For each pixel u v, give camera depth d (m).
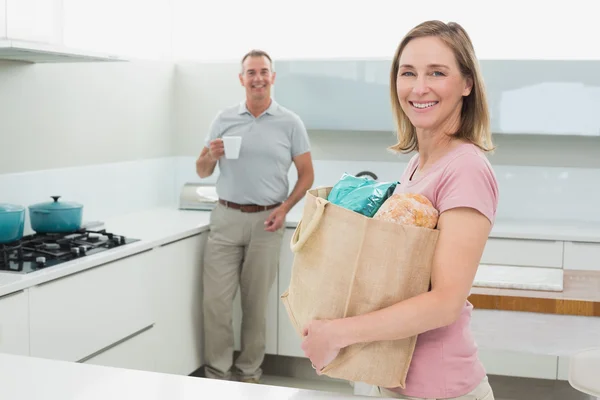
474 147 1.33
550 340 2.18
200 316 3.87
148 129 4.32
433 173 1.34
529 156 4.16
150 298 3.33
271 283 3.80
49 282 2.60
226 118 3.71
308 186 3.78
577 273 2.57
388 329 1.24
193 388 1.23
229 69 4.48
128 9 4.12
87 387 1.22
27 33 3.07
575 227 3.86
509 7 4.11
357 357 1.30
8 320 2.40
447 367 1.35
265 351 4.00
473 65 1.34
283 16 4.41
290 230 3.89
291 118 3.72
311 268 1.32
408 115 1.37
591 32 4.04
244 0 4.47
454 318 1.26
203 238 3.86
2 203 3.06
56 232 3.14
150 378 1.27
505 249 3.71
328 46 4.36
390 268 1.26
